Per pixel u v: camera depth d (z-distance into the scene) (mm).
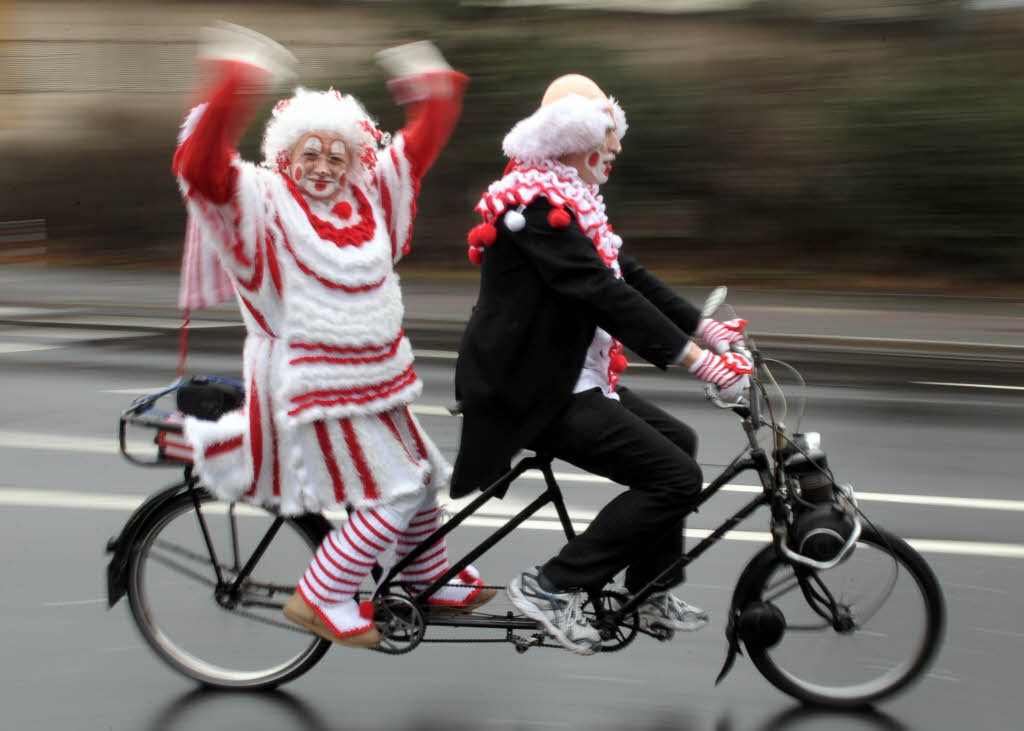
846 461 6621
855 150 15930
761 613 3625
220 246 3336
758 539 5145
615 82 16516
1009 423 7641
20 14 23281
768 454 3691
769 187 16328
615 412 3543
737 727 3648
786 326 11695
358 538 3600
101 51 22641
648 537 3564
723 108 16453
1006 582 4816
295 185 3463
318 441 3504
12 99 21812
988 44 16234
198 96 3148
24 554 4977
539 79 16359
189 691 3857
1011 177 15172
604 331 3619
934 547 5195
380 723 3656
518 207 3461
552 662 4070
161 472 6168
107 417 7496
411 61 3707
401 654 3982
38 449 6648
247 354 3535
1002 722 3699
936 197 15633
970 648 4219
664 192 16828
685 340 3361
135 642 4188
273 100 14227
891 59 16391
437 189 16766
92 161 19641
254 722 3658
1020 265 15352
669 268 16484
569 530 3742
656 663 4078
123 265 18203
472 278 15516
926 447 6961
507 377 3508
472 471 3586
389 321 3557
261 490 3578
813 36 16859
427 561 3867
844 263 16172
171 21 22719
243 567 3873
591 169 3584
